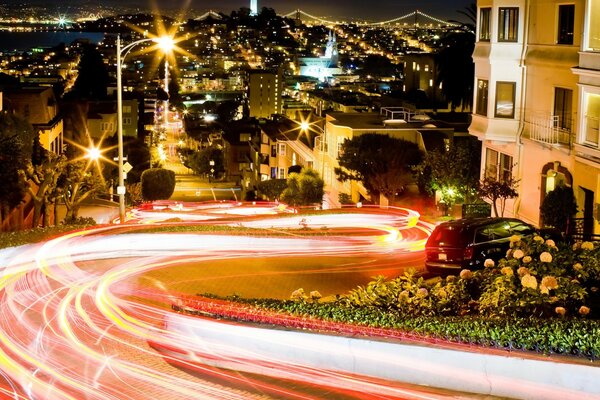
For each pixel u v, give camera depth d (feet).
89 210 183.52
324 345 37.09
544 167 96.22
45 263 71.72
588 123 84.64
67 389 35.04
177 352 40.88
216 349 40.24
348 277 67.00
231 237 88.94
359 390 33.65
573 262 46.96
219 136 486.38
